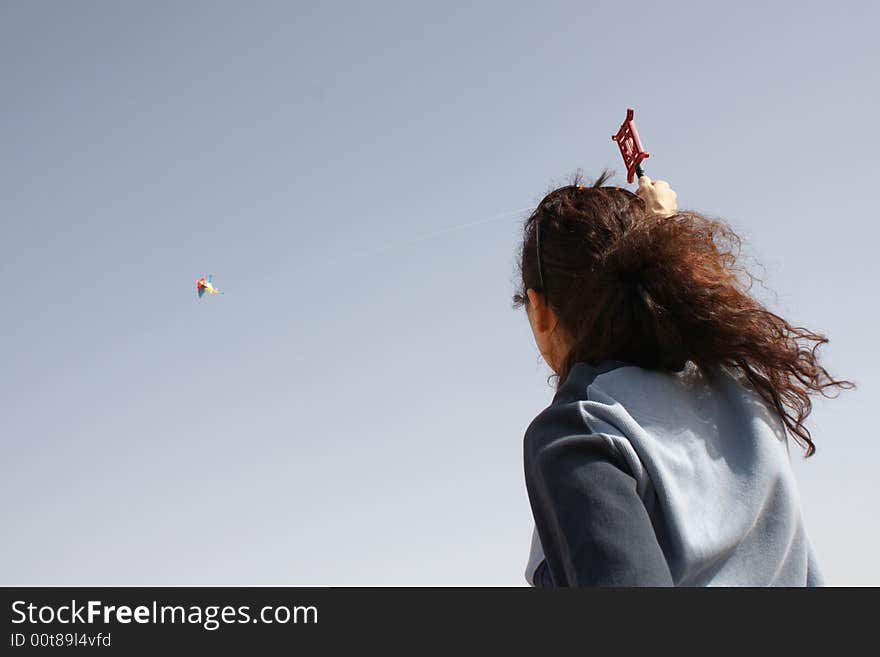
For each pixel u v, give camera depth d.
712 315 1.33
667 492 1.15
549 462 1.14
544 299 1.50
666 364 1.34
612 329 1.37
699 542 1.14
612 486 1.09
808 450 1.41
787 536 1.23
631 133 1.81
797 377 1.38
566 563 1.06
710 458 1.25
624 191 1.54
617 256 1.38
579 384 1.31
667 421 1.25
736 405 1.33
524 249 1.55
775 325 1.39
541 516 1.16
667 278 1.35
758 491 1.23
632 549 1.01
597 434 1.17
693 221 1.42
